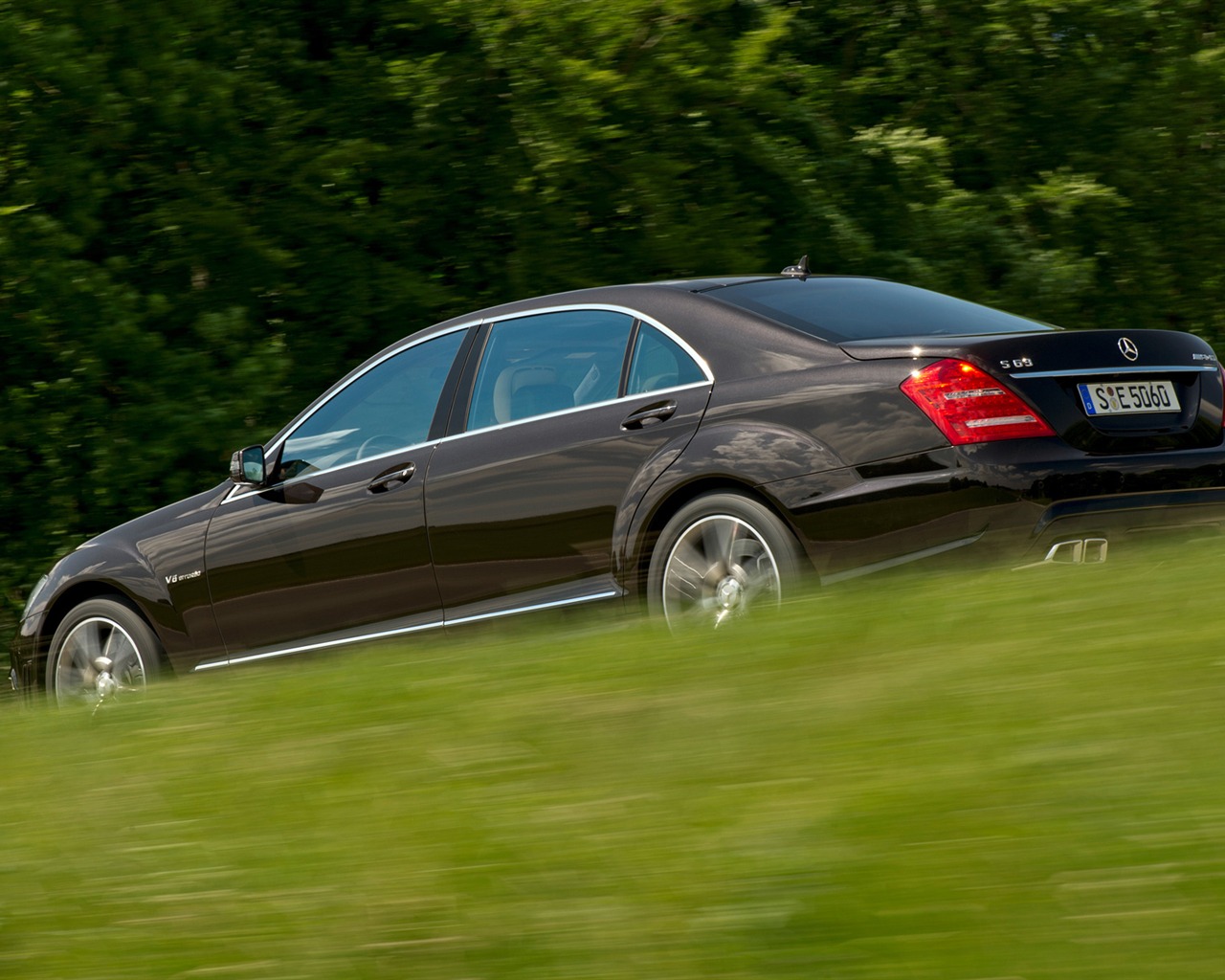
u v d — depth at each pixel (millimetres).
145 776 8883
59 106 28266
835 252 33688
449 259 32969
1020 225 38094
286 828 7207
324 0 33156
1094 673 7617
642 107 31750
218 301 29922
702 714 8086
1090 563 12641
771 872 5516
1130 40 41875
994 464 12906
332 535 16859
